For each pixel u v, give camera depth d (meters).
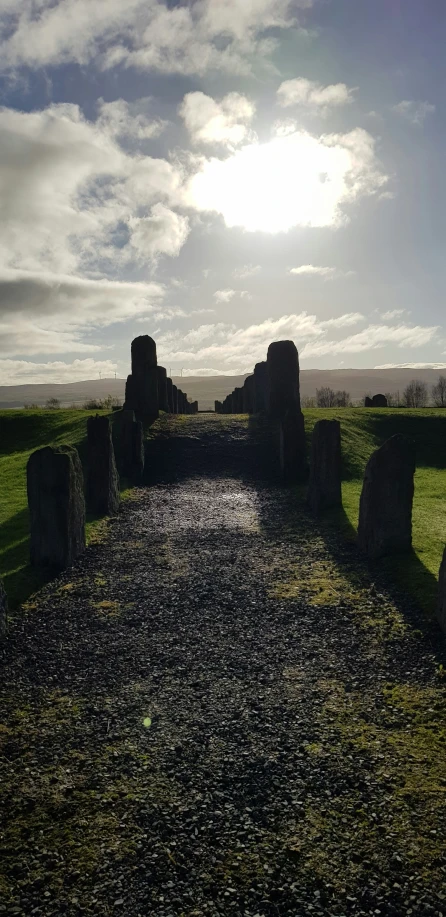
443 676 9.59
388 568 14.95
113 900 5.68
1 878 5.96
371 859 6.04
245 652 10.95
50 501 15.79
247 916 5.46
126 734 8.38
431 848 6.15
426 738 8.00
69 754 7.95
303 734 8.22
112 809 6.88
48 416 45.16
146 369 37.28
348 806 6.79
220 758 7.76
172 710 9.01
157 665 10.53
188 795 7.07
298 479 27.98
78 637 11.77
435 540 16.80
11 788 7.29
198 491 26.75
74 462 16.75
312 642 11.23
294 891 5.70
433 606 12.22
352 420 37.91
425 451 33.75
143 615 12.84
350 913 5.47
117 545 18.44
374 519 16.03
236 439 33.69
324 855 6.11
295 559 16.59
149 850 6.25
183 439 33.84
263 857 6.11
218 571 15.75
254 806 6.85
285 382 36.50
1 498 25.08
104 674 10.23
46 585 14.80
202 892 5.73
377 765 7.48
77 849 6.30
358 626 11.80
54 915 5.54
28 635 11.91
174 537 19.34
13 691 9.71
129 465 28.80
